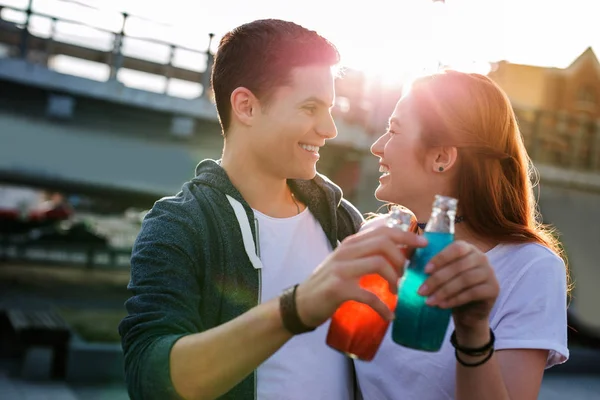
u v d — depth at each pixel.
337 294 1.06
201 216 1.55
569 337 14.33
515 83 17.16
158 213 1.55
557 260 1.56
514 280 1.54
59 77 10.95
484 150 1.60
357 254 1.08
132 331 1.34
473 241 1.65
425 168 1.66
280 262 1.70
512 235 1.60
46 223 26.20
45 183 13.88
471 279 1.09
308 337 1.67
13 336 11.75
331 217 1.82
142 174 12.15
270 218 1.72
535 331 1.46
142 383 1.23
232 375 1.15
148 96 11.48
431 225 1.18
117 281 20.05
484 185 1.62
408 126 1.66
